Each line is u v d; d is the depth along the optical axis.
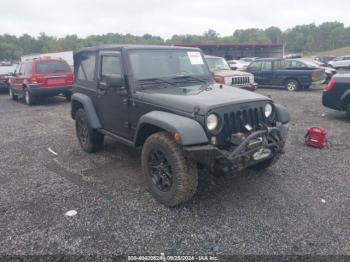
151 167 3.63
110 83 3.90
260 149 3.36
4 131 7.31
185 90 3.84
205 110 3.13
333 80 7.69
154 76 4.12
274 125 3.75
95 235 2.97
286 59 14.28
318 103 10.59
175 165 3.22
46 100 12.82
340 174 4.34
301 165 4.70
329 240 2.85
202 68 4.71
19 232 3.04
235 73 10.69
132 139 4.16
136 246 2.81
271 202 3.56
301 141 5.97
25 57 25.81
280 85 14.41
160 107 3.54
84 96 5.12
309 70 13.49
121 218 3.27
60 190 3.95
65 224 3.17
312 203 3.53
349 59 30.80
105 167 4.74
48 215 3.34
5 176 4.47
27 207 3.53
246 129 3.40
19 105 11.66
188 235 2.96
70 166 4.82
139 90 3.93
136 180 4.23
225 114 3.28
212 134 3.18
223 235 2.95
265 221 3.17
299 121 7.81
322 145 5.49
